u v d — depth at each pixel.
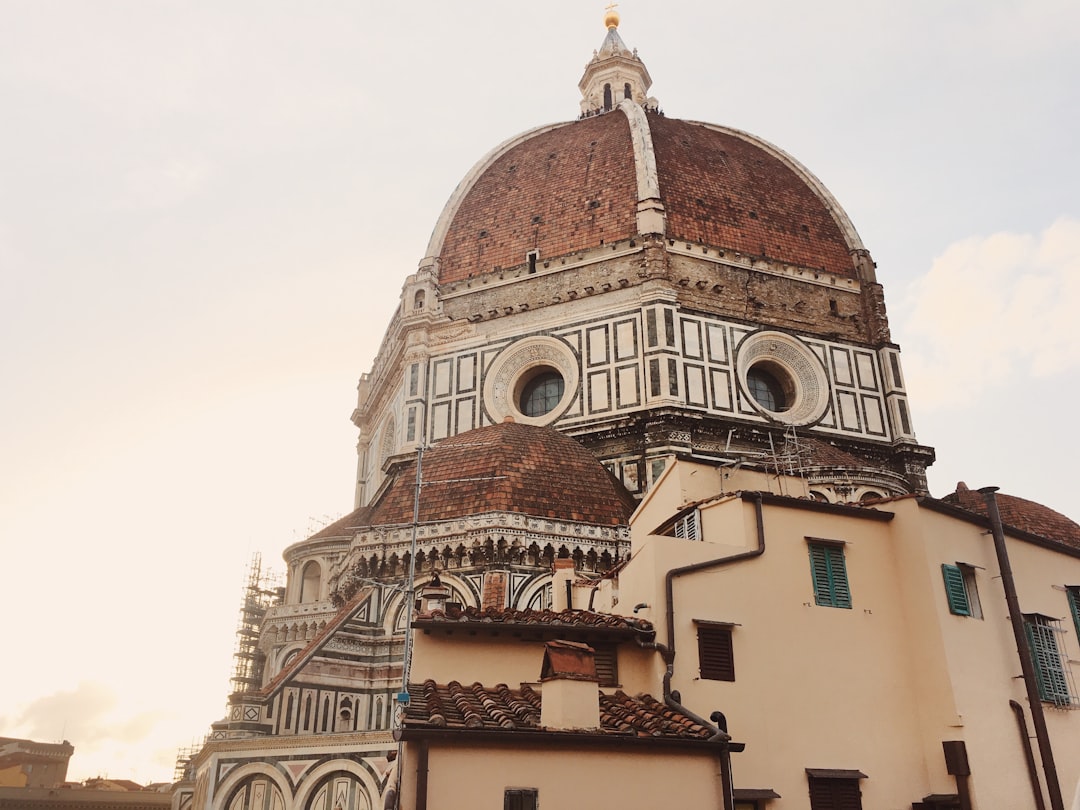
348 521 70.88
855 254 72.25
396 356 72.38
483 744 20.91
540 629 25.88
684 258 66.50
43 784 96.12
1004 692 27.22
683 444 58.22
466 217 75.06
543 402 65.69
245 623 77.75
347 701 41.91
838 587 27.81
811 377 65.75
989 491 29.83
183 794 63.44
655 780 21.72
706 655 25.78
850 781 25.45
